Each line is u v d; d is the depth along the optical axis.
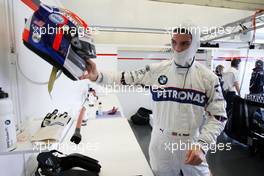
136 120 4.41
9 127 0.64
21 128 0.92
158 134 1.24
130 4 2.84
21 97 0.99
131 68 4.72
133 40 4.30
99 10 2.95
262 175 2.35
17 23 0.96
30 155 1.13
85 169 0.97
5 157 0.83
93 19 3.18
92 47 0.80
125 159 1.15
